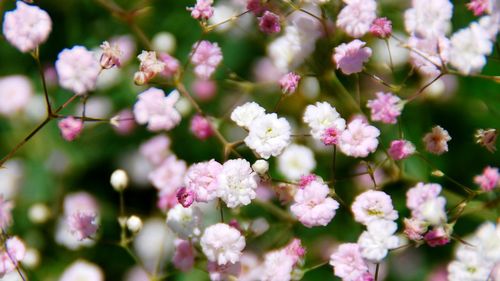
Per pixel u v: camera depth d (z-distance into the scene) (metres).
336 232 0.32
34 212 0.33
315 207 0.29
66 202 0.33
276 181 0.31
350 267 0.30
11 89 0.33
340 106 0.32
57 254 0.33
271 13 0.31
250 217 0.32
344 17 0.31
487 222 0.30
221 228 0.29
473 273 0.30
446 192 0.31
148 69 0.30
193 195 0.29
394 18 0.33
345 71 0.31
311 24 0.32
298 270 0.30
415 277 0.32
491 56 0.31
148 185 0.33
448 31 0.31
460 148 0.33
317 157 0.32
